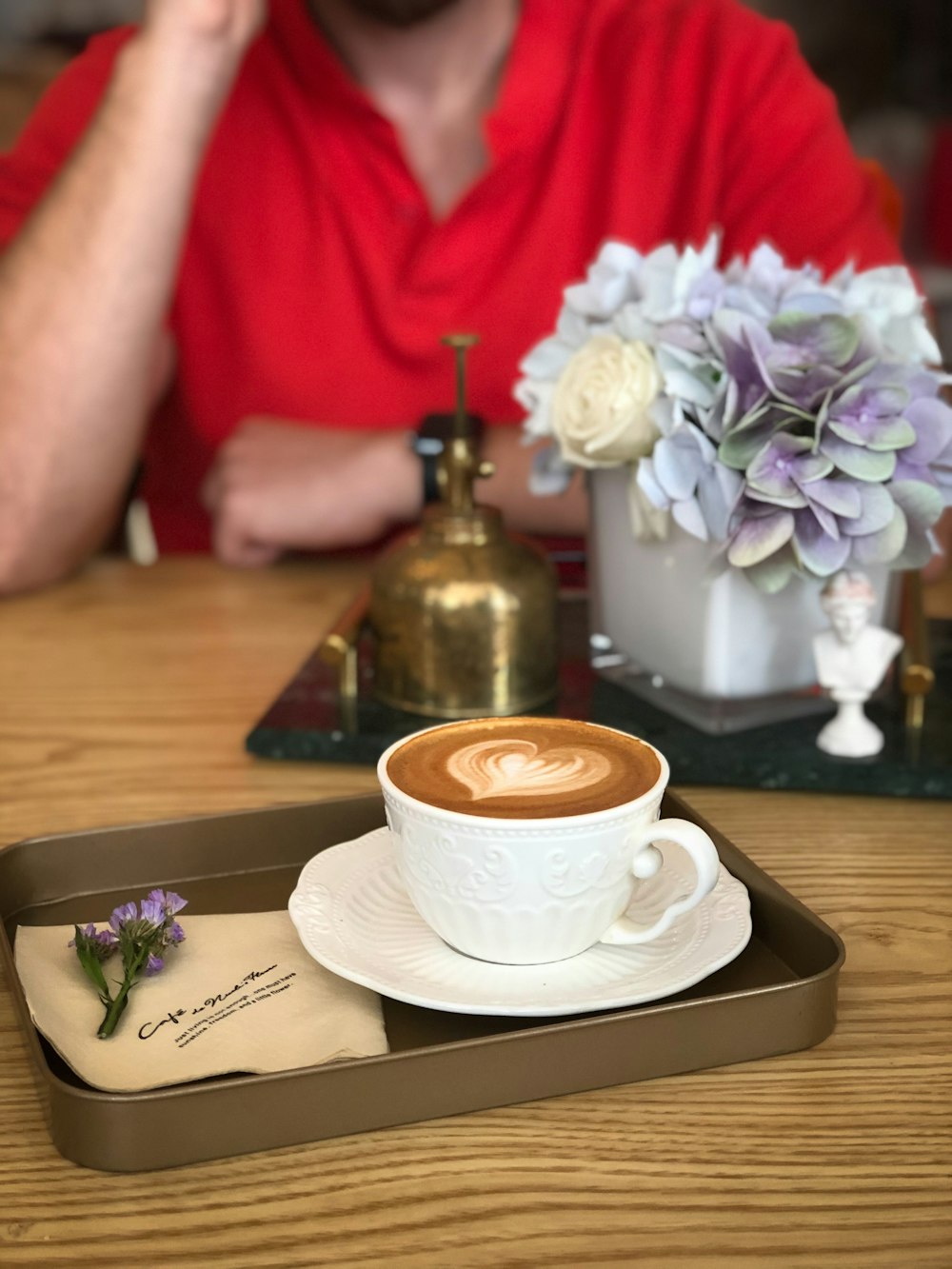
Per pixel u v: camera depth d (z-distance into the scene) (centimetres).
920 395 80
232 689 99
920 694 85
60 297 146
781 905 57
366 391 178
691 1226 42
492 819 51
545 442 141
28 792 80
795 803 78
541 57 168
